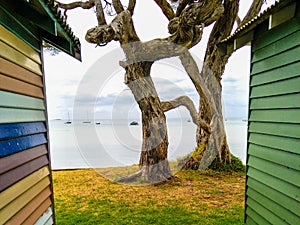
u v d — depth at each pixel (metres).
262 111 2.20
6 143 1.53
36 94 2.13
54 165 5.64
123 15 4.01
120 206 3.38
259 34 2.20
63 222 2.87
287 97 1.83
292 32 1.75
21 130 1.77
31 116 1.99
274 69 1.99
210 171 5.20
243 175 4.99
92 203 3.50
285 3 1.57
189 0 4.60
